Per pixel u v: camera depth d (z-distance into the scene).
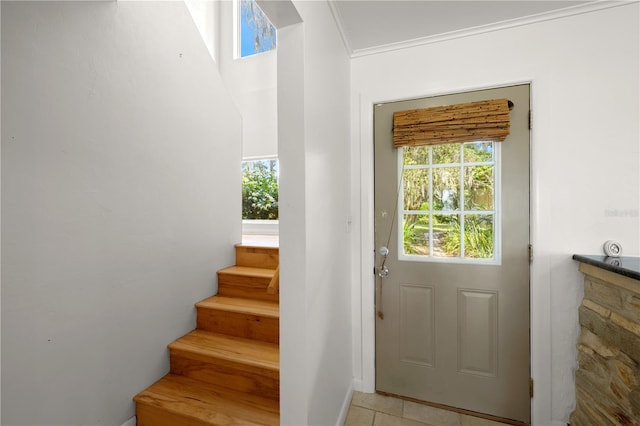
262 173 3.46
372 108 1.87
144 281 1.50
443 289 1.74
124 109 1.37
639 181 1.42
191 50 1.82
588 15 1.48
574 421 1.46
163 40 1.60
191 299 1.83
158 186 1.58
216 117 2.07
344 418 1.60
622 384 1.18
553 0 1.43
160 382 1.56
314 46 1.18
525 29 1.57
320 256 1.24
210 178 2.01
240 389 1.49
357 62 1.88
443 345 1.74
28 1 1.00
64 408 1.14
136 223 1.45
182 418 1.33
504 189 1.62
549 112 1.53
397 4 1.44
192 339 1.72
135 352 1.45
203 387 1.52
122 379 1.38
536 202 1.55
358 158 1.88
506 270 1.63
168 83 1.64
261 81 3.15
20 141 0.99
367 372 1.86
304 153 1.07
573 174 1.50
